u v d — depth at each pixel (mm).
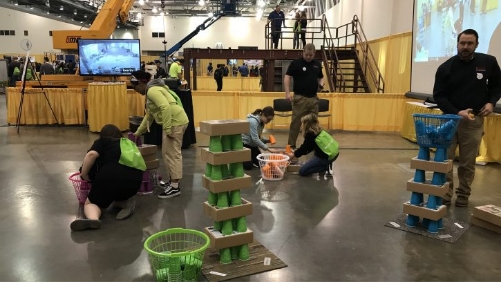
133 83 3820
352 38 14617
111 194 3258
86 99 8164
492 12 5117
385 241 2916
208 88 20922
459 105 3381
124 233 3008
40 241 2859
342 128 8102
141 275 2396
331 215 3430
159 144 6039
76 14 26156
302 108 5309
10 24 24734
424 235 3010
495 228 3066
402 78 9203
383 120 7992
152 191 4016
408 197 3934
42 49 25953
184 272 2156
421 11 7422
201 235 2387
